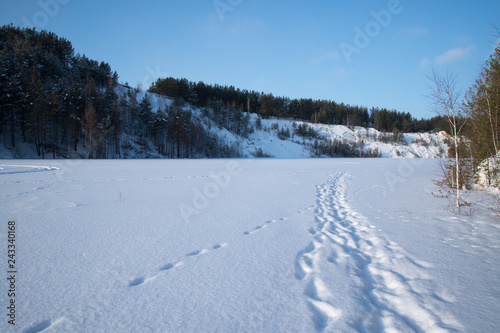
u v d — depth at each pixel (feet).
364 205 24.53
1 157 112.16
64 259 11.96
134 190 32.73
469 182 32.42
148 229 16.80
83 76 171.83
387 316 7.87
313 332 7.13
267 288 9.56
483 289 9.22
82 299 8.75
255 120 293.43
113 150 141.38
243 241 14.73
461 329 7.07
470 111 30.09
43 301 8.58
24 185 35.01
